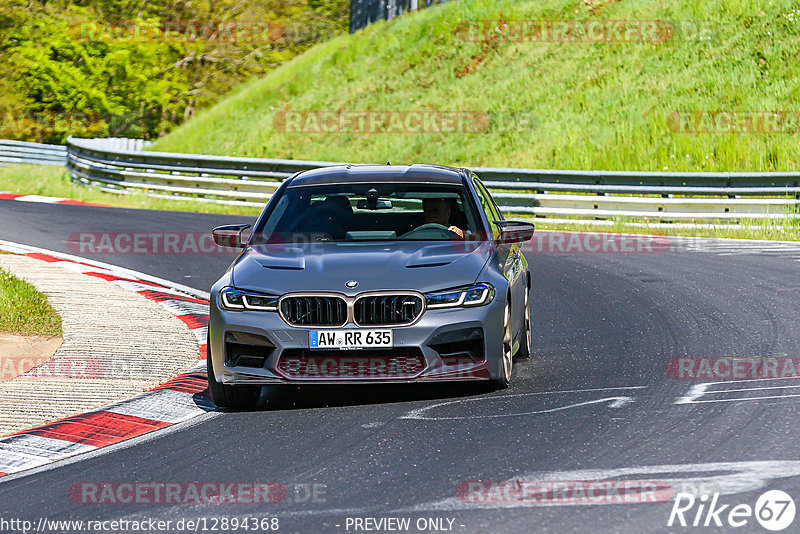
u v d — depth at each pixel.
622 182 72.75
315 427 23.28
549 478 18.56
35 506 18.28
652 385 26.55
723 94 104.94
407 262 25.75
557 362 30.48
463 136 113.75
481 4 141.12
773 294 41.59
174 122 178.88
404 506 17.27
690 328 35.22
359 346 24.31
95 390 27.53
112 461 21.17
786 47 109.31
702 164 94.62
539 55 125.81
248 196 87.12
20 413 25.20
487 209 30.61
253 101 142.00
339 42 158.12
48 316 38.53
